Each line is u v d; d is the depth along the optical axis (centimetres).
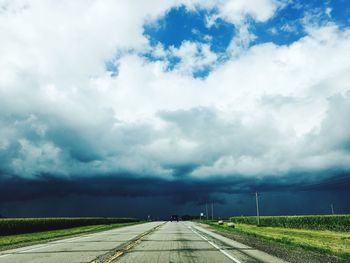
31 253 1536
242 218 8406
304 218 5300
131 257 1321
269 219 6562
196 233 3234
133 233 3281
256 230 4631
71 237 2753
